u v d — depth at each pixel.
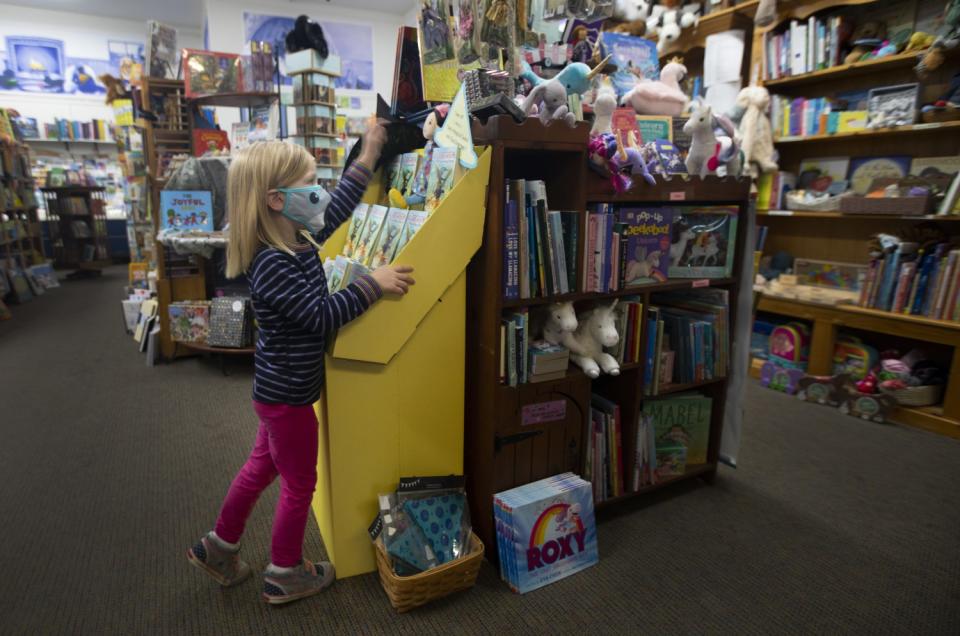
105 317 5.31
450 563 1.59
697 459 2.35
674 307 2.35
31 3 7.71
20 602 1.64
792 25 3.32
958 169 2.94
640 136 2.16
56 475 2.34
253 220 1.37
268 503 2.15
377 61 7.86
